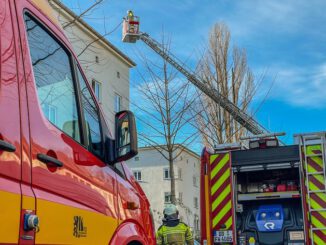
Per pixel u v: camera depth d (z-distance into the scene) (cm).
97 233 318
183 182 4219
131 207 380
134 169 4241
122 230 356
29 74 272
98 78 2064
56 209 270
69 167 298
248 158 844
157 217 2828
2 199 224
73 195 295
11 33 262
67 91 329
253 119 2177
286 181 845
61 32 335
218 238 836
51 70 308
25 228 238
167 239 797
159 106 1845
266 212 833
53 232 264
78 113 335
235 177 855
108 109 2144
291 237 812
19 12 275
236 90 2252
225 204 844
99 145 360
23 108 259
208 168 866
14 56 260
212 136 2105
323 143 783
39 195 256
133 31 2286
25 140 254
